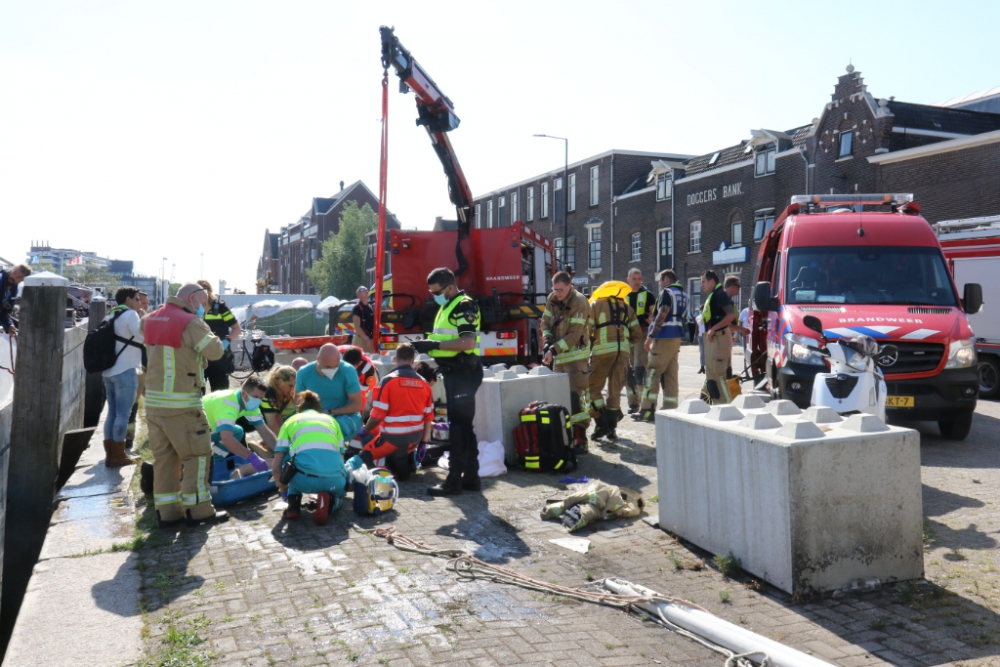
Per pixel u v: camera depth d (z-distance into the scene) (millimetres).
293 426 5578
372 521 5461
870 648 3293
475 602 3869
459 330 6172
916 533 4035
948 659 3176
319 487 5438
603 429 8445
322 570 4383
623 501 5543
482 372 6434
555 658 3221
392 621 3625
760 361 11562
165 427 5293
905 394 7660
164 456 5359
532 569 4395
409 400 6656
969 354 7734
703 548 4602
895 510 3990
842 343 5543
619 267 42594
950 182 25016
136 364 7488
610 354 8289
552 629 3537
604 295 8414
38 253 176875
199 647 3389
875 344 5492
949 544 4660
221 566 4516
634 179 43250
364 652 3291
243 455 6367
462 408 6258
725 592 3936
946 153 25094
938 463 7078
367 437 6879
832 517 3865
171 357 5309
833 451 3859
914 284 8500
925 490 6012
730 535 4332
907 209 9766
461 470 6270
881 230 8938
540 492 6285
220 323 10320
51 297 7043
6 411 7422
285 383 7074
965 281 12750
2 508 7129
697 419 4672
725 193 35000
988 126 28938
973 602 3752
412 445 6762
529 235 14086
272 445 6414
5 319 11766
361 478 5598
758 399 4867
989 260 12383
